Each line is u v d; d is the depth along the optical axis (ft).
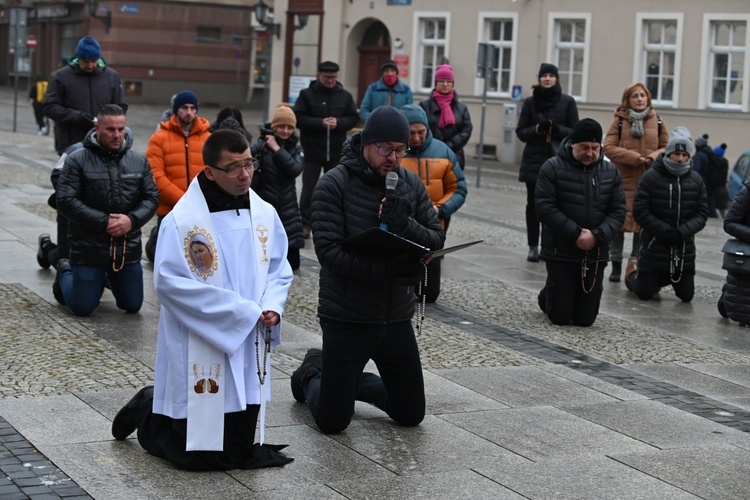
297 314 38.01
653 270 44.21
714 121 108.17
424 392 26.68
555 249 38.52
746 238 40.40
